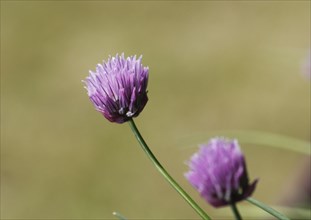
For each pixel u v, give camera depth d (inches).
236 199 22.3
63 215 89.5
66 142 101.3
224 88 100.0
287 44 101.2
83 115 104.9
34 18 129.7
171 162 88.7
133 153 93.3
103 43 120.4
